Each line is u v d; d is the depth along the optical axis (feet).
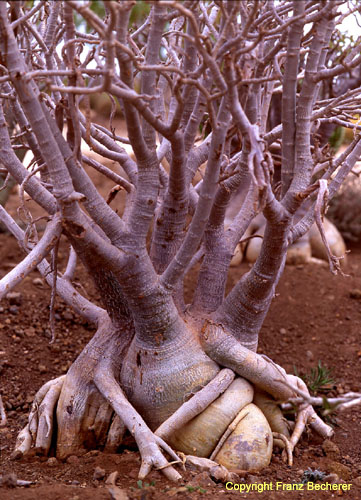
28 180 8.96
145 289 8.84
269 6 8.36
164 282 8.98
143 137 8.25
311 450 10.23
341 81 16.01
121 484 8.36
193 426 9.19
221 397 9.37
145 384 9.43
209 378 9.45
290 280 18.44
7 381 12.98
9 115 14.97
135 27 11.74
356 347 15.42
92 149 9.40
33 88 7.66
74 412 9.61
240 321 9.79
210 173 7.87
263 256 8.95
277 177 16.87
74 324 15.42
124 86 7.50
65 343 14.60
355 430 11.56
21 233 10.37
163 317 9.14
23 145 10.00
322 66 8.52
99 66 8.38
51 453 9.88
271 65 9.97
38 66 9.32
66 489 7.84
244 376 9.63
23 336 14.56
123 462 8.97
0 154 8.78
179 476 8.46
